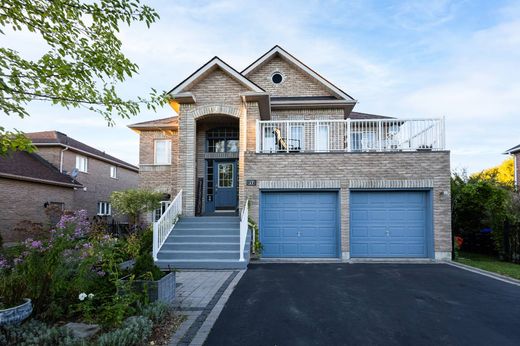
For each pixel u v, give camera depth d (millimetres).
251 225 10711
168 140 17984
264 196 11188
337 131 14211
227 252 9523
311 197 11117
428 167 10734
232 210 13781
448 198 10602
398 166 10797
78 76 4383
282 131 14422
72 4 4137
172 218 10883
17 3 3842
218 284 7254
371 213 10945
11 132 4312
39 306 4730
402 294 6387
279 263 10062
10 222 14273
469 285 7125
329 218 11039
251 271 8789
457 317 5066
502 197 11250
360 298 6109
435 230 10539
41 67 4137
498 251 10883
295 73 16453
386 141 11727
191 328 4578
